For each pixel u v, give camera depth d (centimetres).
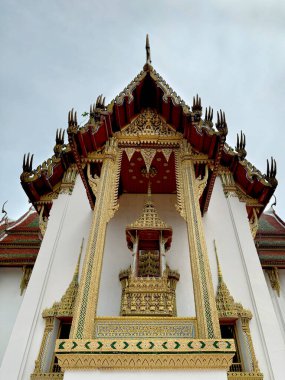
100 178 729
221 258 809
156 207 965
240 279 766
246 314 691
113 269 815
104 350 438
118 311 733
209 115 794
